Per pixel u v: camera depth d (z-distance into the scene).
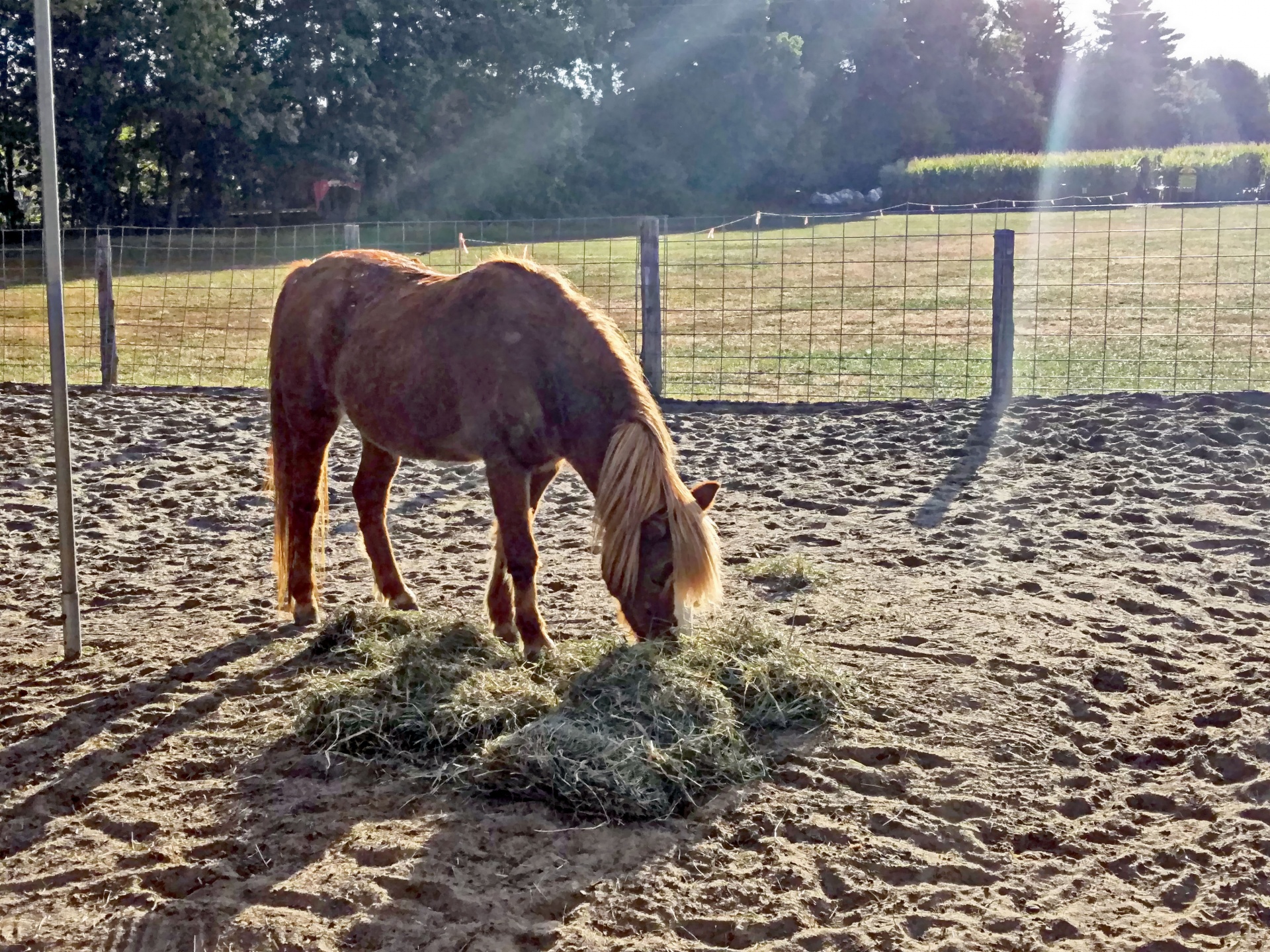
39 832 3.31
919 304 17.64
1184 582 5.38
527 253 6.70
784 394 10.73
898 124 59.50
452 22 42.03
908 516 6.54
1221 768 3.63
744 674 4.04
